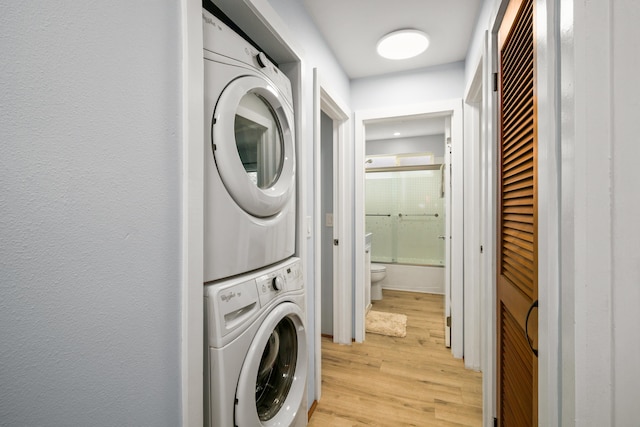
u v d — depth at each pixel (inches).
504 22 45.0
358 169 97.9
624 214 17.8
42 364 18.9
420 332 106.4
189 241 29.1
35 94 18.3
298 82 57.5
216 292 32.8
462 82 86.8
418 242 169.6
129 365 24.2
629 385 17.8
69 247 20.2
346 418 62.8
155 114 26.5
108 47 22.6
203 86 32.0
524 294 36.4
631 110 17.6
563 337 20.5
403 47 77.4
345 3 62.9
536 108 30.6
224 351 32.6
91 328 21.5
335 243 97.2
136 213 24.7
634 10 17.5
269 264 45.0
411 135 170.2
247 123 42.9
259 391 46.3
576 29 18.5
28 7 18.0
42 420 18.9
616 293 18.0
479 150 80.8
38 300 18.6
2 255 17.0
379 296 143.8
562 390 20.7
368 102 97.1
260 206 40.9
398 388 73.0
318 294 68.9
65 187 19.9
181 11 29.2
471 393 70.8
